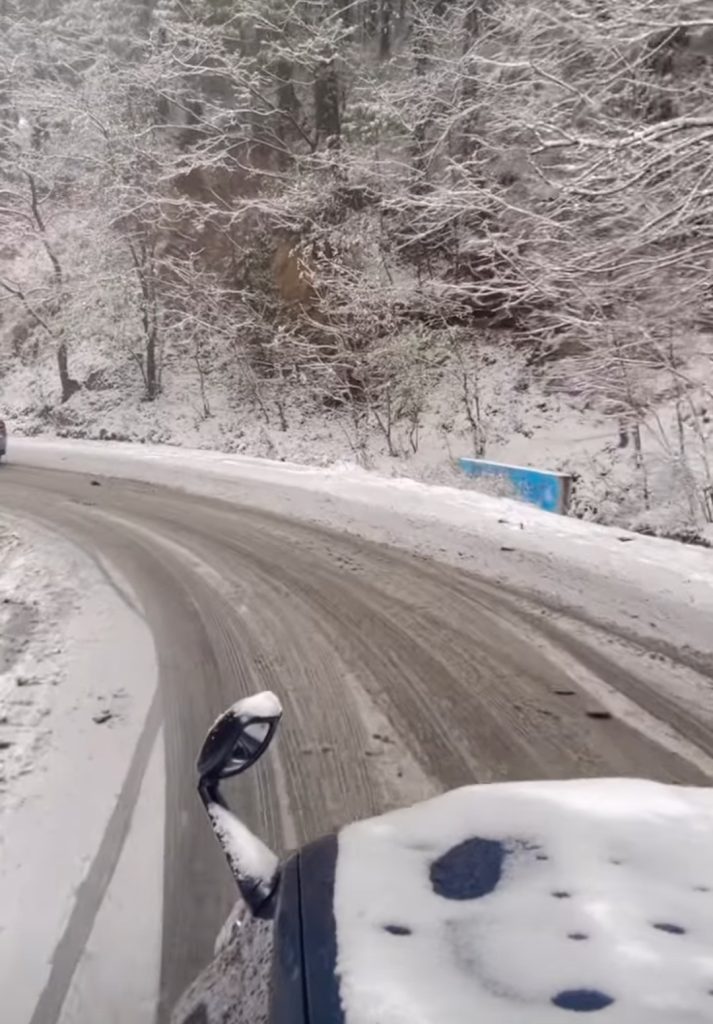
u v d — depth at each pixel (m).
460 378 22.39
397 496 13.41
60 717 5.33
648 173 11.07
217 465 18.05
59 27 33.16
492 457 19.80
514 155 16.31
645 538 10.22
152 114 30.61
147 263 27.23
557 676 6.07
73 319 28.78
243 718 2.13
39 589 9.02
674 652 6.58
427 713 5.39
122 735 5.03
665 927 1.63
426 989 1.46
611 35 11.59
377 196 24.17
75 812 4.06
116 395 28.89
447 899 1.77
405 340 21.16
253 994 1.72
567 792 2.25
